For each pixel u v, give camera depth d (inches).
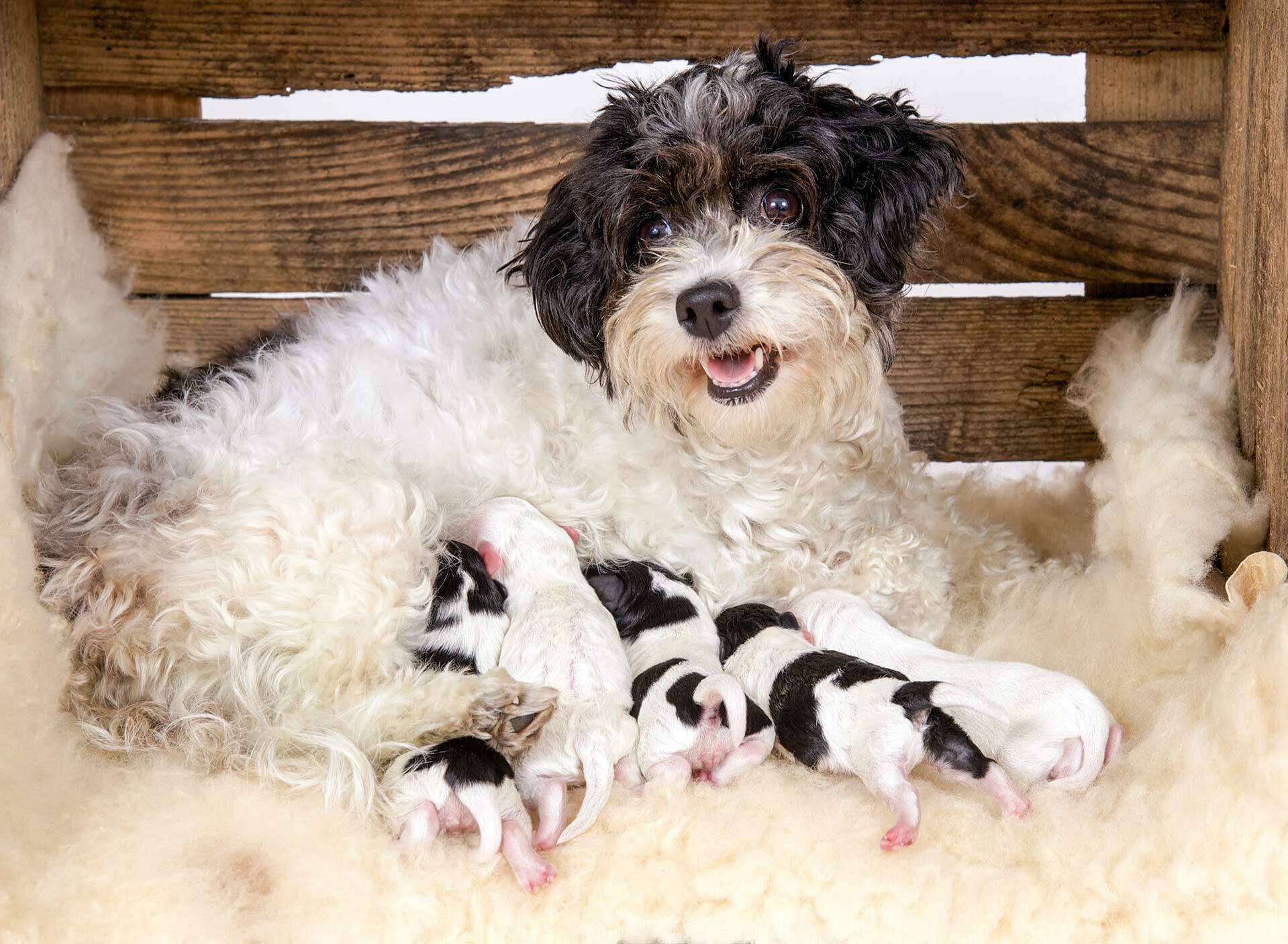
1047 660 48.8
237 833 44.4
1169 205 52.7
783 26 52.4
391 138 53.0
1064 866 43.4
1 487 45.5
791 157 47.9
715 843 44.2
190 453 48.9
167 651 47.4
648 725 46.2
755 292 47.4
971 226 53.1
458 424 50.3
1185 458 48.0
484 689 46.2
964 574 52.7
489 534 49.5
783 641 48.0
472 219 53.5
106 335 51.4
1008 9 52.2
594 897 43.8
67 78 52.2
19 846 43.5
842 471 51.2
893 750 44.7
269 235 53.3
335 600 47.4
